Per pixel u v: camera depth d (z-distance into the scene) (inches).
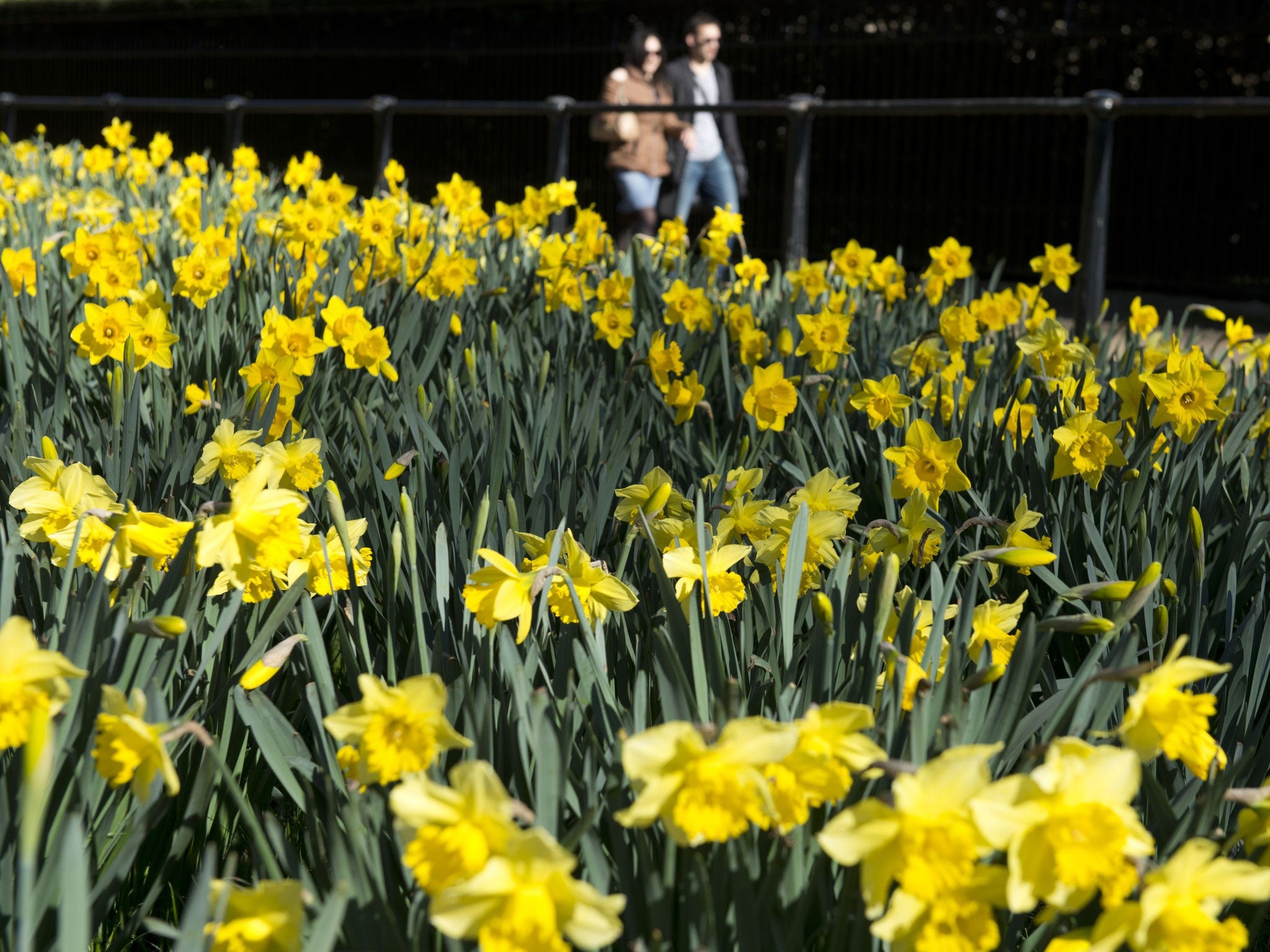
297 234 180.2
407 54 643.5
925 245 515.5
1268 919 70.1
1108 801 46.0
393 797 44.5
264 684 78.6
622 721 65.7
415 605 68.6
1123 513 104.0
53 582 73.3
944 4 499.2
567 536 70.3
